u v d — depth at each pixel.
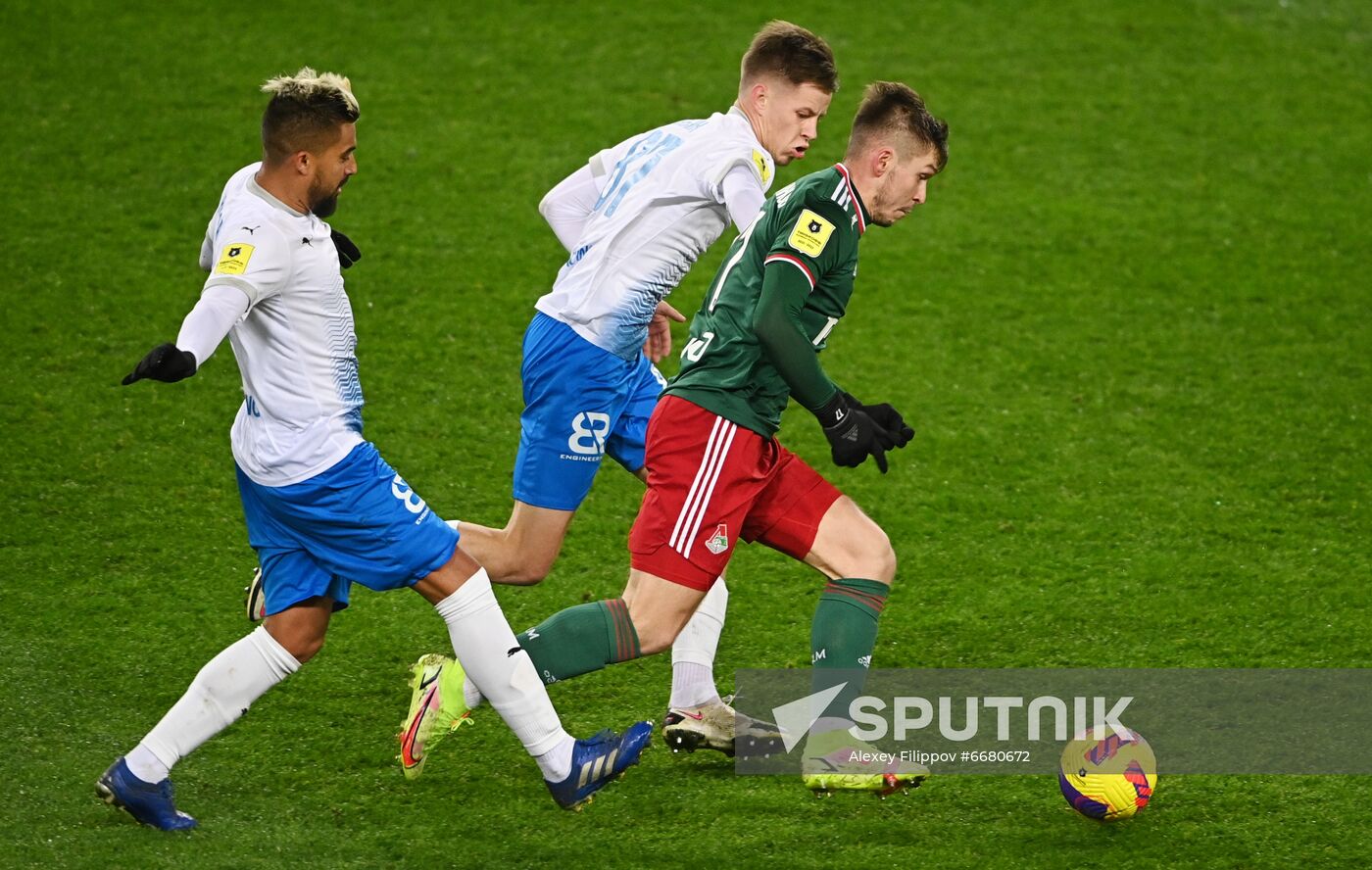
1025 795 14.81
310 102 12.98
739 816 14.28
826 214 13.63
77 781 14.31
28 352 24.88
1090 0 42.41
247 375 13.35
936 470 22.92
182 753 13.34
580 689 16.95
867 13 40.72
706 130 15.55
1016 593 19.44
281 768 14.94
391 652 17.59
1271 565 20.17
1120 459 23.33
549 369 15.97
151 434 22.86
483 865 13.25
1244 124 36.69
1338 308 28.84
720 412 14.06
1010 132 35.56
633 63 37.28
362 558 13.48
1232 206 32.94
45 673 16.56
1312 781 14.95
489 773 15.06
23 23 36.97
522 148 33.38
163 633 17.69
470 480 22.17
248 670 13.51
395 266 28.69
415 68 36.56
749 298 14.09
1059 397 25.38
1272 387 25.84
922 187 14.31
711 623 15.74
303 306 13.19
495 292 28.03
